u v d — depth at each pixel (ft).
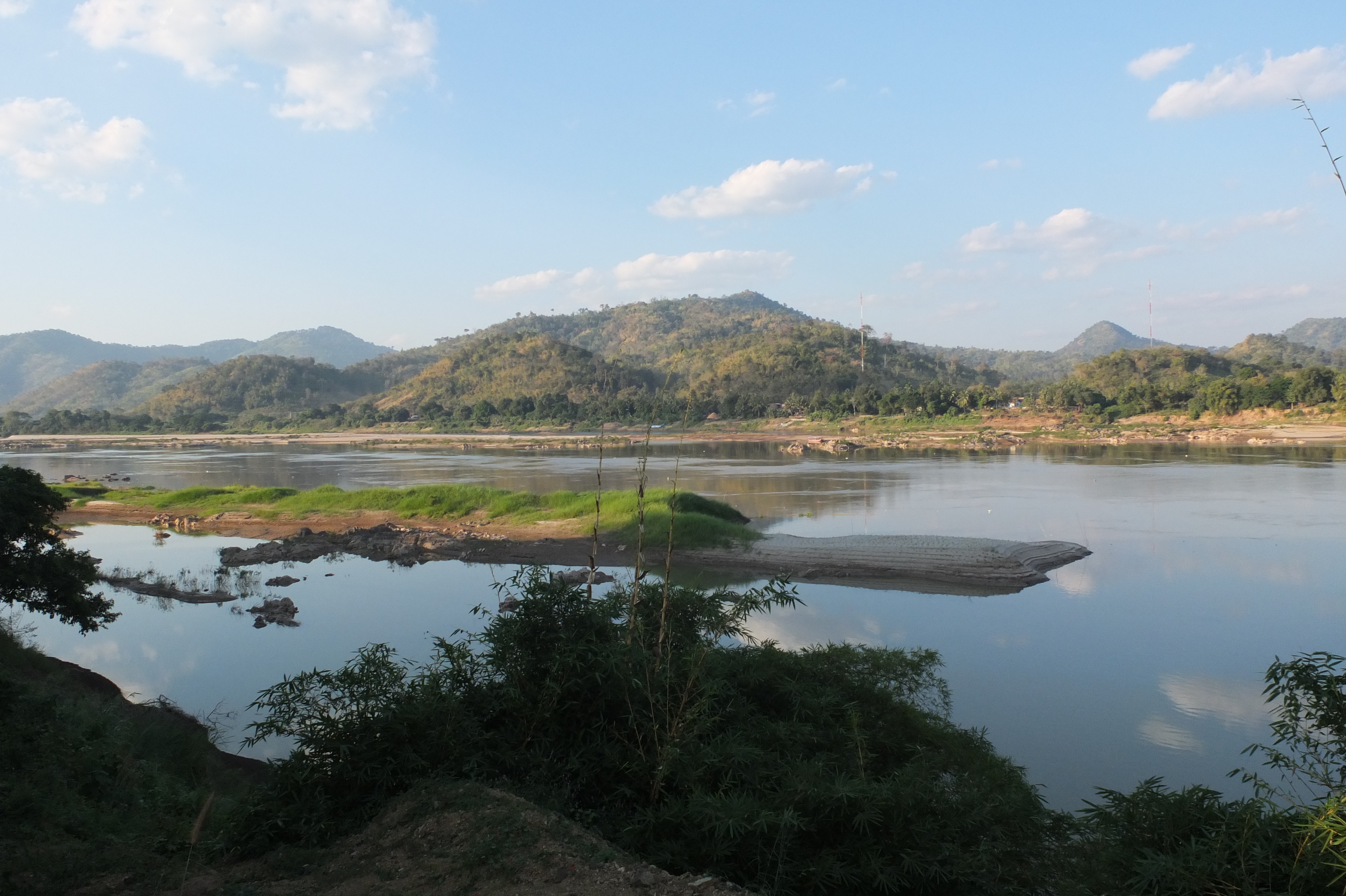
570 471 280.92
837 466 282.77
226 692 64.34
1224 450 313.53
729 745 25.73
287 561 124.98
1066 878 23.53
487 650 29.50
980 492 194.59
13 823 24.86
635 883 18.79
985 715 55.93
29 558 60.18
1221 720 54.54
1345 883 17.08
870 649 42.42
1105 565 110.01
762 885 20.83
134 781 35.19
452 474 277.44
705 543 121.39
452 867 19.53
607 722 26.63
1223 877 18.25
